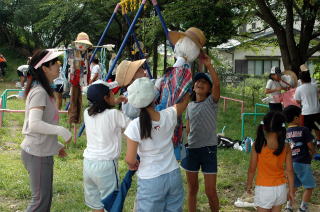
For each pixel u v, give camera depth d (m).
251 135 9.17
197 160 4.28
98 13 24.22
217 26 13.35
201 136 4.20
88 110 3.64
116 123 3.54
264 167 3.82
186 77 3.60
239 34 17.48
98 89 3.57
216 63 22.72
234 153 7.57
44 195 3.54
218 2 11.90
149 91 3.04
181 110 3.40
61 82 9.71
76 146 7.73
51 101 3.55
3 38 28.53
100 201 3.72
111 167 3.56
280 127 3.75
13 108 11.54
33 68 3.47
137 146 3.15
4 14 25.62
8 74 23.67
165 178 3.14
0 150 7.49
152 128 3.12
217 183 5.90
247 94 18.08
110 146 3.57
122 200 3.42
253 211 5.03
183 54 3.75
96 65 9.90
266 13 12.65
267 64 26.94
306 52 13.05
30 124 3.34
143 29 12.59
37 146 3.47
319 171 6.59
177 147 3.75
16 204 4.96
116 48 27.11
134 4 6.50
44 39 25.50
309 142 4.70
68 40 25.58
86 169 3.61
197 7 12.52
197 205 5.12
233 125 10.53
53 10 21.09
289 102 8.49
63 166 6.50
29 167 3.52
